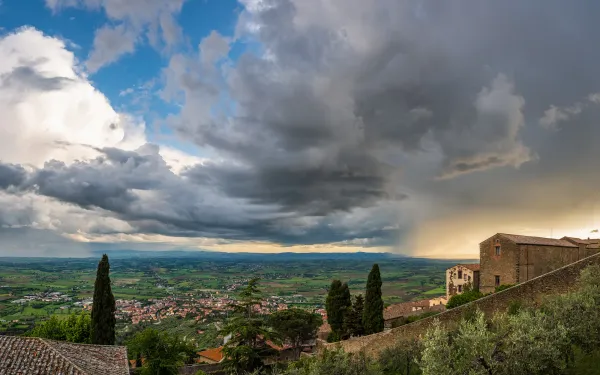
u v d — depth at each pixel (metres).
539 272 56.91
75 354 25.67
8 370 20.84
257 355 41.12
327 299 66.19
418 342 30.31
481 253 59.59
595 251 59.72
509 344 18.36
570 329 19.52
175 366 54.97
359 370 24.94
